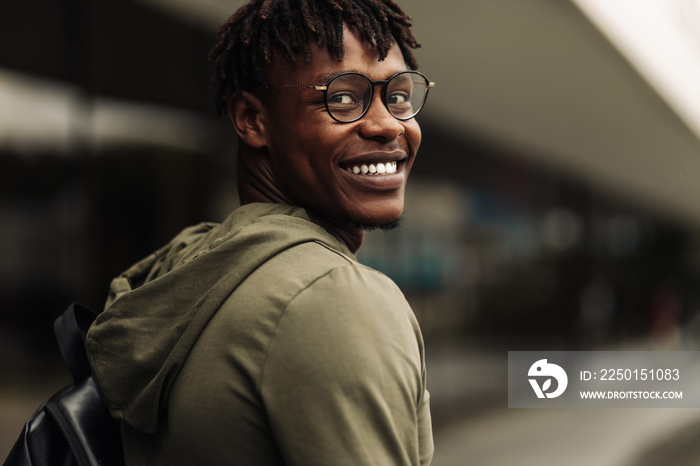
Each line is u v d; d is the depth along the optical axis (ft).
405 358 2.39
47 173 12.98
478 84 20.26
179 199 15.75
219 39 3.31
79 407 2.90
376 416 2.25
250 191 3.21
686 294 61.77
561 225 42.06
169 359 2.51
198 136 16.24
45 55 12.69
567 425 20.44
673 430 19.98
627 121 27.09
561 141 30.12
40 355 12.73
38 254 12.85
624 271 52.65
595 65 19.20
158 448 2.63
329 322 2.32
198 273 2.64
